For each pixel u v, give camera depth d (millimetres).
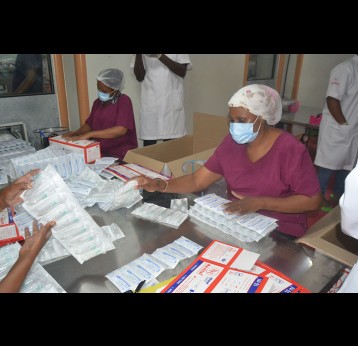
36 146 2578
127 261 938
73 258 948
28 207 1011
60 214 979
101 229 1038
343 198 735
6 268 866
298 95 4496
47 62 2531
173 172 1605
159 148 2094
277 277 836
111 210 1232
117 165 1659
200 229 1102
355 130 2748
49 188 1024
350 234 770
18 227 1060
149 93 2951
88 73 2723
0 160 1698
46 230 853
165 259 928
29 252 800
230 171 1341
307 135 3293
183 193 1393
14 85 2412
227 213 1083
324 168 2951
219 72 3830
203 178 1441
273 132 1267
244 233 1033
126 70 3039
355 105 2668
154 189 1291
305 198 1206
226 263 881
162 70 2883
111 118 2158
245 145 1319
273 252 979
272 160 1237
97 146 1746
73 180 1358
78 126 2832
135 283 834
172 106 3025
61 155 1562
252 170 1286
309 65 4258
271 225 1053
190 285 807
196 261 894
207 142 2289
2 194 1093
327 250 972
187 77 3676
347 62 2566
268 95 1170
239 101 1160
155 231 1092
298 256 960
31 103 2539
